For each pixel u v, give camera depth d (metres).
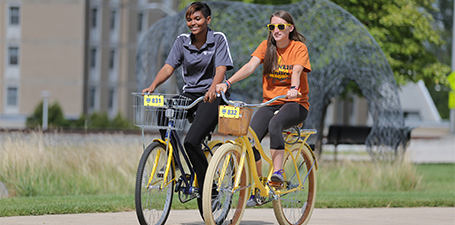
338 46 42.22
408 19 55.91
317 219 20.41
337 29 42.00
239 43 44.22
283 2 56.81
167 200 16.69
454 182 42.41
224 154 16.11
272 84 17.19
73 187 31.89
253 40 43.91
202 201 16.05
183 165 17.61
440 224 19.83
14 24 128.25
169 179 16.62
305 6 42.56
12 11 128.25
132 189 32.81
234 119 15.62
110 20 129.00
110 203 22.38
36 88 127.69
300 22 42.44
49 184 31.66
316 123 41.59
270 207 23.91
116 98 129.88
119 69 129.88
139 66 44.16
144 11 131.12
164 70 17.14
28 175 31.53
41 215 19.78
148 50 44.03
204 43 16.98
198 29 16.83
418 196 28.25
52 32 127.31
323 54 41.81
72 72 126.88
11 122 118.62
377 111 42.09
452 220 20.84
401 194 29.80
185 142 16.52
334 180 37.59
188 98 16.30
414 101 158.12
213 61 17.03
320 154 45.19
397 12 55.91
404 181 37.28
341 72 42.72
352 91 60.78
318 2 42.16
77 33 126.50
